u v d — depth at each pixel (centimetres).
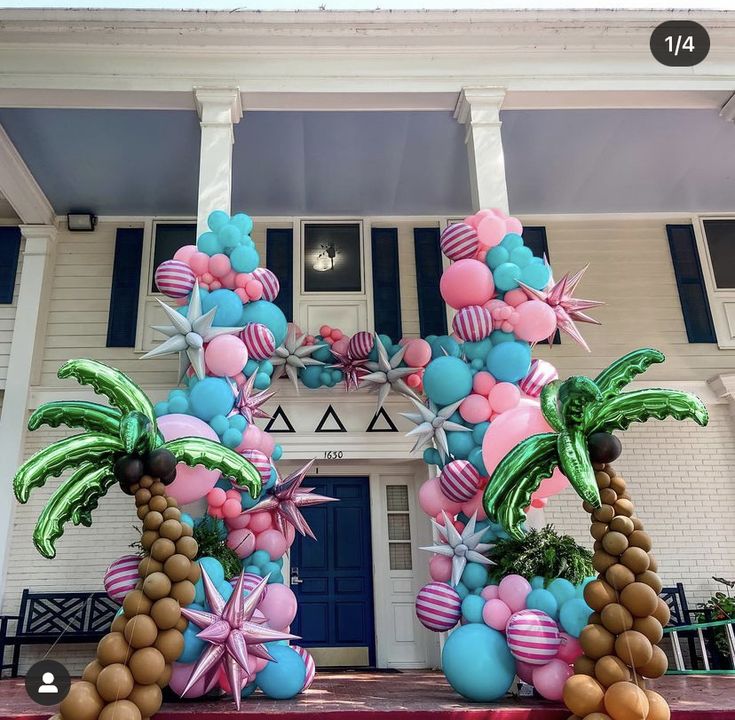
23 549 649
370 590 687
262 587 360
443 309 739
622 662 302
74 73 534
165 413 413
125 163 667
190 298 450
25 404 683
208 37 534
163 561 322
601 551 324
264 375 474
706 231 787
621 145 661
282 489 445
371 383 642
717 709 323
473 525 414
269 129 623
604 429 350
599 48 555
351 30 536
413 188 723
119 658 297
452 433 445
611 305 754
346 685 471
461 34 541
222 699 367
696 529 685
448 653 361
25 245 745
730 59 562
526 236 771
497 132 535
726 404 723
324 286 743
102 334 723
